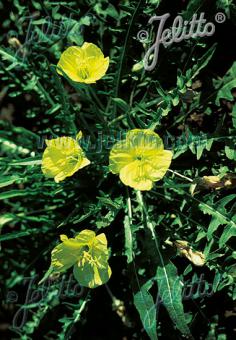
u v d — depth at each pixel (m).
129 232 0.59
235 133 0.57
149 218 0.61
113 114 0.64
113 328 0.72
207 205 0.58
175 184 0.59
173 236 0.59
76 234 0.57
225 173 0.57
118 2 0.67
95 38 0.67
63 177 0.55
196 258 0.57
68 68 0.57
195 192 0.58
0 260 0.74
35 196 0.68
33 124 0.74
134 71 0.63
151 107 0.66
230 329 0.65
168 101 0.57
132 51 0.64
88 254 0.55
